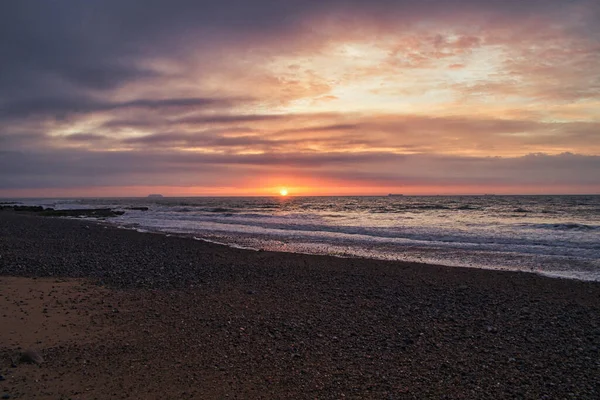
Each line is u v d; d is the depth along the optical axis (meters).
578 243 21.53
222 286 12.40
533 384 6.09
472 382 6.14
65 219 43.47
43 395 5.52
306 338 8.01
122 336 7.89
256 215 51.09
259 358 6.98
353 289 12.21
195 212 62.06
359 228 31.17
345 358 7.04
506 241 22.80
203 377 6.19
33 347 7.19
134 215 53.84
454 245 21.94
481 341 7.96
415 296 11.45
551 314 9.80
